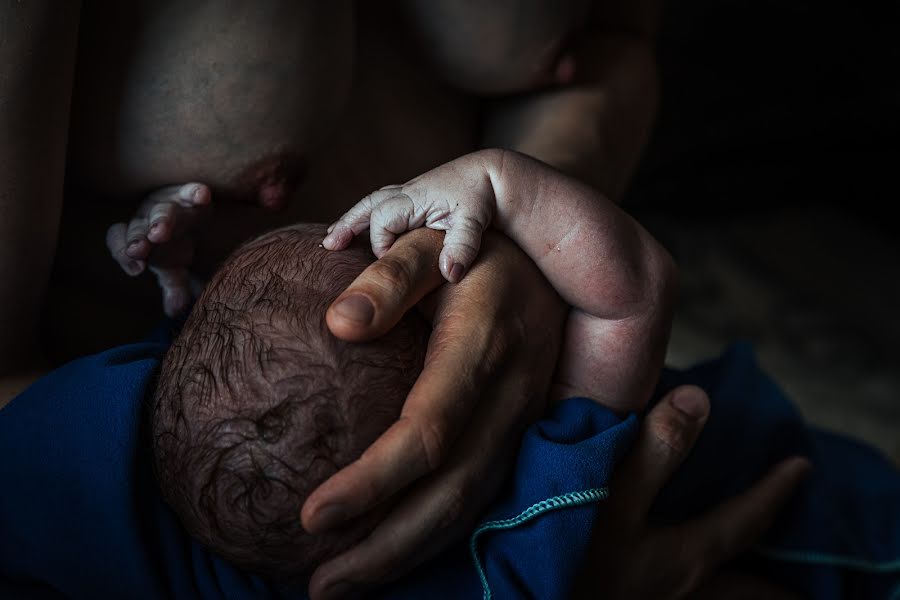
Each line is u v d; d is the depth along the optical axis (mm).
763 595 1295
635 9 1664
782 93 3023
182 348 1010
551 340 1090
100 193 1178
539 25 1374
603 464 1030
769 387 1488
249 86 1101
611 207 1092
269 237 1092
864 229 3021
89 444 1004
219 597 1020
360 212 1055
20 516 1022
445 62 1408
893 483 1496
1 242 1027
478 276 1029
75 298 1224
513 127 1502
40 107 1003
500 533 1039
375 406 944
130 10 1070
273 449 924
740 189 3043
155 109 1095
